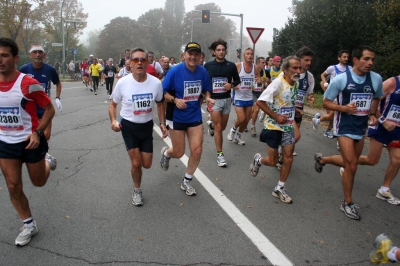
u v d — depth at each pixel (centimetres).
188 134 451
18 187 319
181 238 341
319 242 342
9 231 346
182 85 430
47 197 429
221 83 583
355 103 391
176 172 534
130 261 302
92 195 439
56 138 731
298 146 743
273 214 401
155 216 387
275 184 500
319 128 952
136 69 383
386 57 1163
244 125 712
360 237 356
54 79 579
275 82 425
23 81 306
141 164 405
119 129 387
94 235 343
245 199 442
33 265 293
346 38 1418
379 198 463
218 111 588
